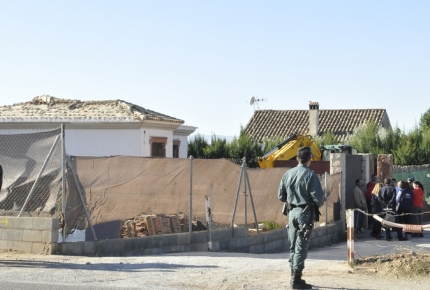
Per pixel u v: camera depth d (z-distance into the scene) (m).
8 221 13.30
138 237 14.16
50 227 12.95
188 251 15.08
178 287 9.77
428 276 10.64
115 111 27.58
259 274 10.91
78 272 10.90
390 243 19.95
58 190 13.70
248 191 18.38
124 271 11.05
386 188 21.02
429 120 58.06
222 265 11.85
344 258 15.36
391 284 10.16
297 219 9.51
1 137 14.35
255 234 17.09
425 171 34.88
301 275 9.75
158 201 16.67
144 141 26.81
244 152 42.84
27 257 12.50
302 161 9.74
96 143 26.91
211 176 17.62
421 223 26.25
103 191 15.82
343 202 22.97
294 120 54.09
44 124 27.09
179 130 31.00
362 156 25.55
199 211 17.55
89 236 14.25
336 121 52.59
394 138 42.75
